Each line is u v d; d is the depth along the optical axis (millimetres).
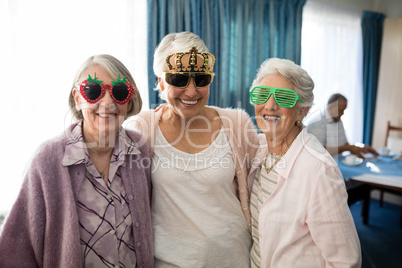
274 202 940
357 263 798
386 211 3572
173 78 947
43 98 2221
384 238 2918
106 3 2428
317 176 840
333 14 4137
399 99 4180
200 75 958
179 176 1019
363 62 4605
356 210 3643
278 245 927
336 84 4363
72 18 2287
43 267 815
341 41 4316
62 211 814
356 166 2600
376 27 4727
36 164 804
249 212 1119
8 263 771
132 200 926
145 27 2627
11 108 2104
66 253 792
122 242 902
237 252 1092
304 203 862
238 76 3203
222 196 1067
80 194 857
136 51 2633
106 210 869
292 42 3605
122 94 847
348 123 4609
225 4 3006
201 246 1023
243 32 3229
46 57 2207
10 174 2107
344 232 804
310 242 886
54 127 2268
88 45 2379
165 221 1055
